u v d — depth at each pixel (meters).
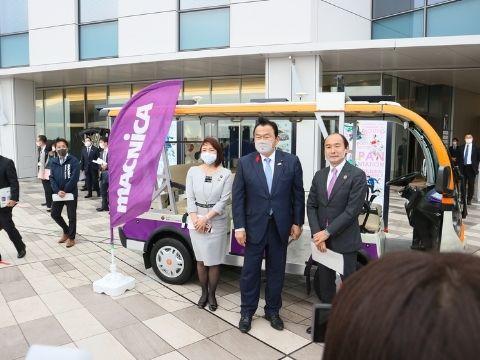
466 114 16.31
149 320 4.05
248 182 3.86
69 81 15.25
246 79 13.22
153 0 11.89
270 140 3.81
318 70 9.99
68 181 6.50
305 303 4.53
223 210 4.27
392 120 4.80
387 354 0.54
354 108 4.22
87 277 5.23
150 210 5.15
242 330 3.82
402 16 10.91
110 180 4.64
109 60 12.02
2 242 6.88
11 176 5.70
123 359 3.34
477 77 12.66
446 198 4.07
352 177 3.53
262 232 3.83
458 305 0.53
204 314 4.20
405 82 13.30
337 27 10.66
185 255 4.86
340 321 0.62
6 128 14.84
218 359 3.36
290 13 10.20
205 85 13.68
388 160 7.29
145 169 4.48
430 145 4.48
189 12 11.62
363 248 4.16
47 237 7.19
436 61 10.41
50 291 4.76
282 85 10.27
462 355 0.50
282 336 3.76
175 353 3.45
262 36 10.54
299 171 3.93
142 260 5.94
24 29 14.44
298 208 3.96
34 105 15.27
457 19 10.01
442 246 4.06
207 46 11.50
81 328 3.86
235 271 5.63
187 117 5.49
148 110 4.50
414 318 0.54
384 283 0.59
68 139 16.59
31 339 3.64
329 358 0.63
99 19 13.02
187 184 4.38
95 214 9.22
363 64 10.87
